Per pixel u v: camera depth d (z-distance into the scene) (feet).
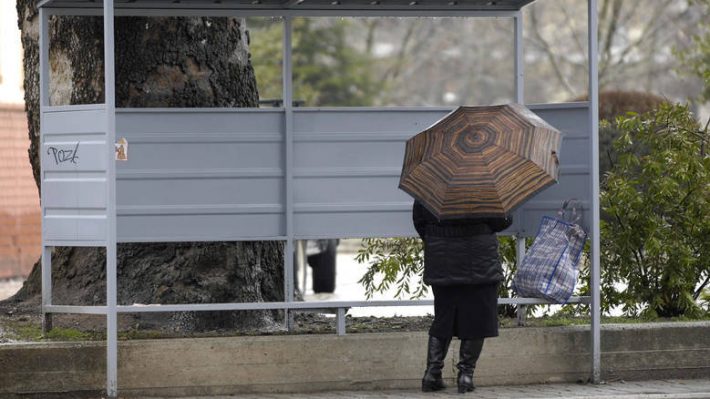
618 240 93.56
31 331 85.87
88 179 79.92
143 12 85.87
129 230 85.20
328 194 87.45
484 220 77.20
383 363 82.02
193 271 94.07
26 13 101.81
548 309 99.04
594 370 83.56
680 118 95.20
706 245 94.02
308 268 209.87
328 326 93.86
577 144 86.12
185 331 92.32
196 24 97.30
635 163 94.79
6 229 190.08
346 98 467.11
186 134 85.71
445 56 547.49
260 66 367.66
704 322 86.94
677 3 390.01
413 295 101.71
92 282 96.48
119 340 80.02
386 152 88.07
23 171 195.42
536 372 83.97
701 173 92.48
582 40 470.80
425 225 79.30
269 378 80.69
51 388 78.18
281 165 86.94
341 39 464.24
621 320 91.15
